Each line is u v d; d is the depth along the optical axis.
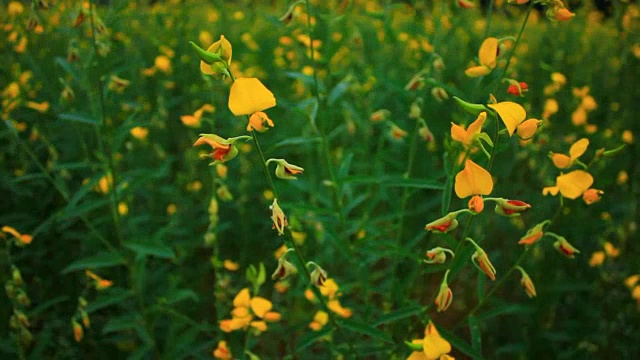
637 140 3.53
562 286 2.68
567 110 3.78
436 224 1.34
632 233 3.05
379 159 2.84
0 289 2.71
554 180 3.08
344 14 2.74
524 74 4.66
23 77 3.21
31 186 3.22
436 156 3.92
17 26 3.27
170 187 3.38
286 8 2.64
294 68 4.29
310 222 2.81
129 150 3.51
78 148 3.31
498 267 3.16
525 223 3.18
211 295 3.21
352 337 2.55
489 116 1.39
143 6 4.95
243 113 1.30
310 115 2.31
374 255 2.41
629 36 3.79
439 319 3.21
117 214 2.33
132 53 4.42
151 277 2.90
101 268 3.02
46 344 2.54
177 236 3.38
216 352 2.20
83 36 3.19
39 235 3.08
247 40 4.84
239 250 3.55
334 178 2.33
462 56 3.97
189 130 3.80
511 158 3.31
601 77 4.71
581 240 2.91
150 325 2.43
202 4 5.88
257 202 3.71
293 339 2.92
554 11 1.67
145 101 4.18
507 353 2.91
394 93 3.73
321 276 1.58
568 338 2.70
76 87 3.18
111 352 2.85
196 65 4.01
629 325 2.75
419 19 2.94
